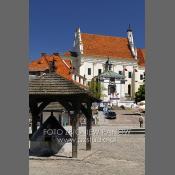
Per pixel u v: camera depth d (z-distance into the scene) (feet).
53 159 67.62
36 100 76.64
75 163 64.54
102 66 429.79
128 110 305.12
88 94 69.77
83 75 421.18
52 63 73.61
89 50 428.97
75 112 70.33
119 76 395.34
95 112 237.86
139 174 54.29
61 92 69.62
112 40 449.06
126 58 438.40
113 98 357.00
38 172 55.06
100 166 61.98
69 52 433.48
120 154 78.64
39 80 71.41
